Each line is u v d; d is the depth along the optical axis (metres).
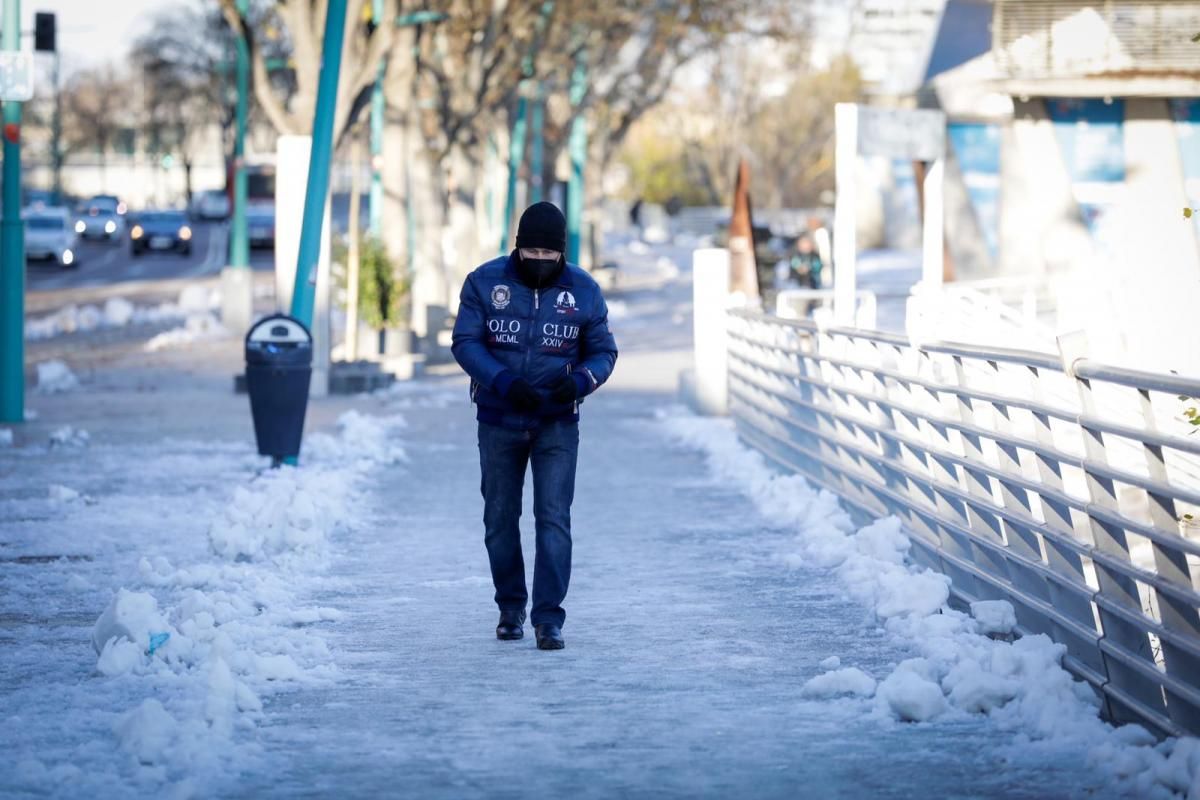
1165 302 67.38
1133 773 12.74
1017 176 80.00
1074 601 16.09
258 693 16.06
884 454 24.20
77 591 21.89
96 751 13.84
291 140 44.97
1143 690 14.60
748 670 17.08
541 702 15.79
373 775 13.31
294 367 33.59
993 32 66.94
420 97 82.62
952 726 14.69
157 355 70.50
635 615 20.19
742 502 30.78
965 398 19.61
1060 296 42.25
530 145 117.94
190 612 18.81
